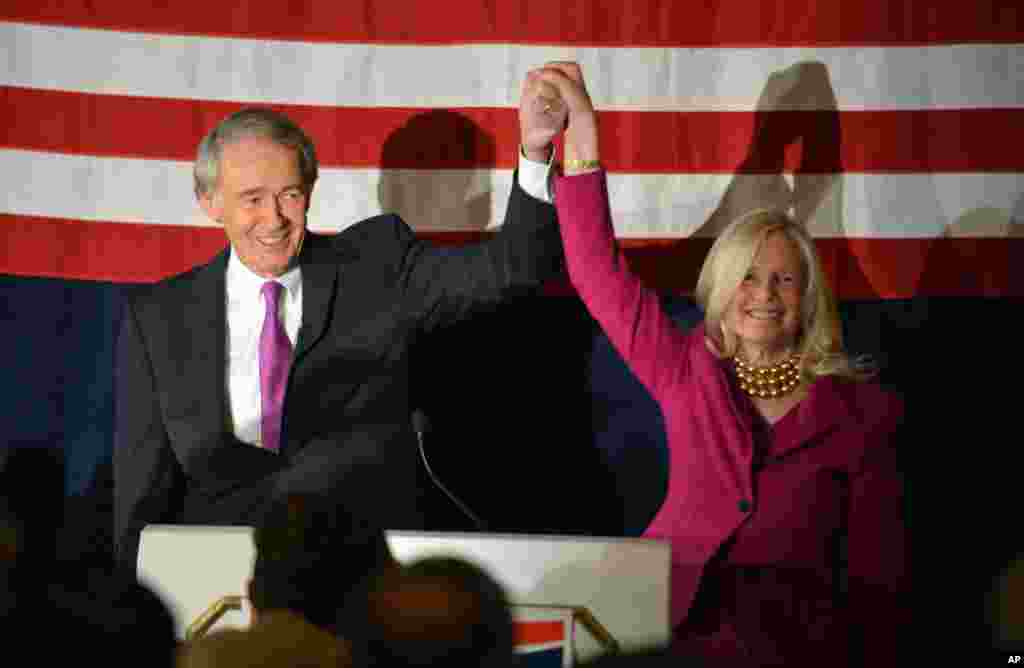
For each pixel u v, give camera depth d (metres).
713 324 9.88
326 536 5.98
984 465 12.23
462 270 10.60
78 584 4.79
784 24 12.22
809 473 9.24
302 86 12.34
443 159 12.33
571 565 7.74
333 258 10.69
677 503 9.41
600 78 12.27
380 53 12.33
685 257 12.27
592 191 9.91
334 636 5.02
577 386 12.50
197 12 12.30
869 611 8.96
